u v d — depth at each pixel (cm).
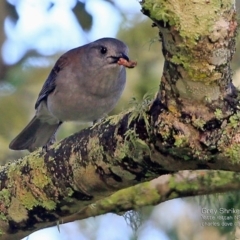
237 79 1239
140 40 1400
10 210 749
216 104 556
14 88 1462
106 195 699
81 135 680
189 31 519
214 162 585
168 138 568
